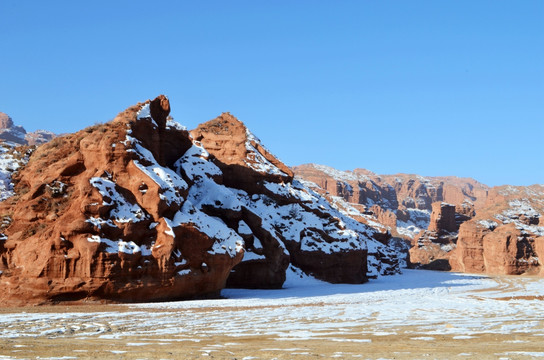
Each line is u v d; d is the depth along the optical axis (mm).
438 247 170125
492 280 101188
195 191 69625
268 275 68188
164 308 41312
